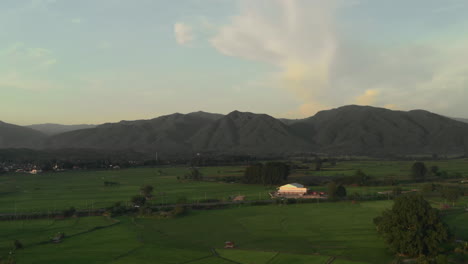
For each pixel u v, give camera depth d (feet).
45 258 261.65
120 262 252.21
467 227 334.24
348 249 275.59
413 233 248.73
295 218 392.06
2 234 334.03
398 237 255.50
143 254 270.05
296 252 270.05
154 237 320.50
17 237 323.16
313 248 280.10
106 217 407.85
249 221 380.78
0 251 280.10
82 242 305.73
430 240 249.34
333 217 393.50
